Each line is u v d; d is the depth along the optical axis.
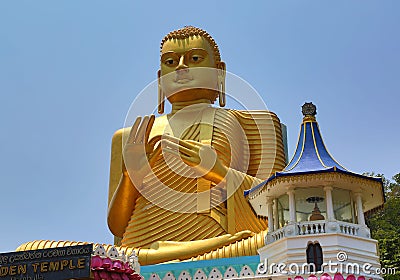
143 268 21.84
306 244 18.70
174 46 29.42
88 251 17.25
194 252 22.91
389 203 36.03
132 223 26.64
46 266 17.38
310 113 21.48
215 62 29.84
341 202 20.11
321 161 20.00
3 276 17.53
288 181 19.31
